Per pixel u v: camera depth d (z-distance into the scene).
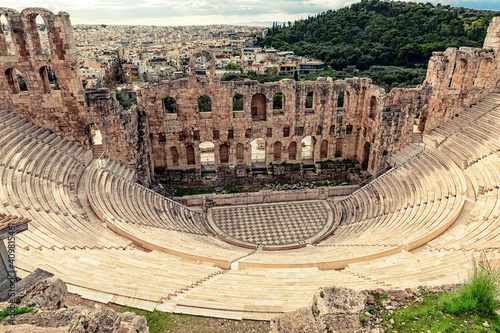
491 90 43.53
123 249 24.03
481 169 33.28
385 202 37.25
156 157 45.19
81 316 11.48
